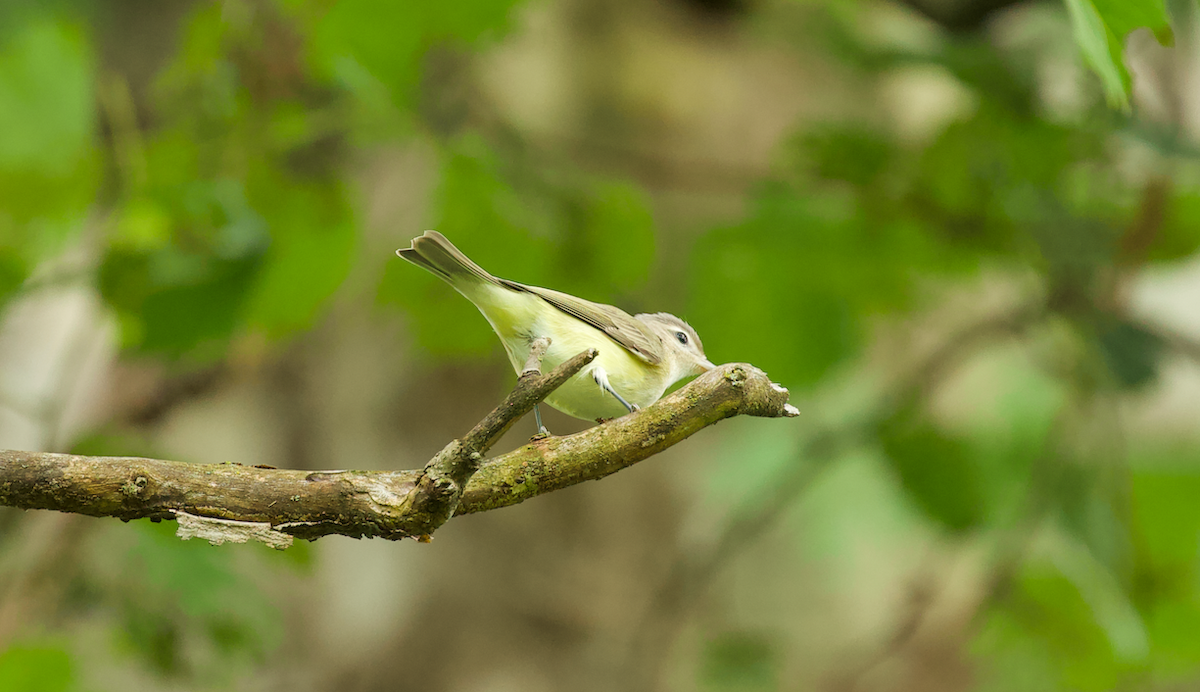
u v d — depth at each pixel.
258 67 8.51
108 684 9.30
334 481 4.46
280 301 8.98
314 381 10.97
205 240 8.30
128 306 8.10
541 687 10.80
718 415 4.96
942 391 12.77
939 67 9.12
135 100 9.55
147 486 4.41
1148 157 9.16
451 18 8.41
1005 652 11.50
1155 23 4.62
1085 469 10.05
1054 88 9.88
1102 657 10.91
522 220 9.42
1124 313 10.17
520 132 10.09
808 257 10.30
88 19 9.33
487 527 11.14
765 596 15.43
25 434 9.28
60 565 8.41
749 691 12.37
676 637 11.80
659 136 11.59
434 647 10.84
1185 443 12.10
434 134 9.00
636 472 11.65
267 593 10.52
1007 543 10.58
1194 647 10.85
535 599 10.98
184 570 8.42
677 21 11.73
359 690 10.75
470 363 11.07
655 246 10.05
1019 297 11.19
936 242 10.02
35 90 8.90
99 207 8.94
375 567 10.99
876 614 15.21
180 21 9.62
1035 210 9.45
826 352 10.95
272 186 8.91
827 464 11.17
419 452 10.98
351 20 8.28
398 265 9.94
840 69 11.60
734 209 11.68
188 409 10.26
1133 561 10.34
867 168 9.62
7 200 9.03
